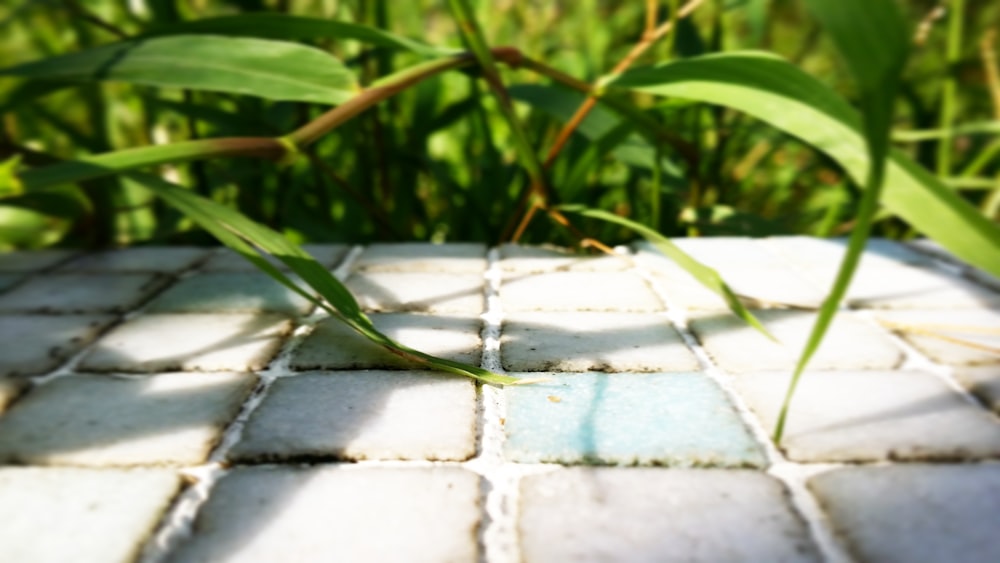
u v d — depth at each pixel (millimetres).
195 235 152
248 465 77
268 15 116
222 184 151
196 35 111
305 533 69
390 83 112
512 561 67
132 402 86
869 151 64
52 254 135
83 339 100
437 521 71
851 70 63
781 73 96
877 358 95
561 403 86
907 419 83
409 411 84
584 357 95
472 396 87
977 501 72
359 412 84
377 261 131
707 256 133
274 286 119
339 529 70
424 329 103
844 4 63
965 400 86
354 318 88
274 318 107
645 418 84
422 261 131
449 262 130
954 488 74
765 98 98
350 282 120
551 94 143
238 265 129
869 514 71
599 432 81
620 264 129
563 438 80
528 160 126
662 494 73
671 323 105
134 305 111
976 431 81
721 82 103
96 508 72
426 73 115
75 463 77
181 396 87
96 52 110
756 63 97
